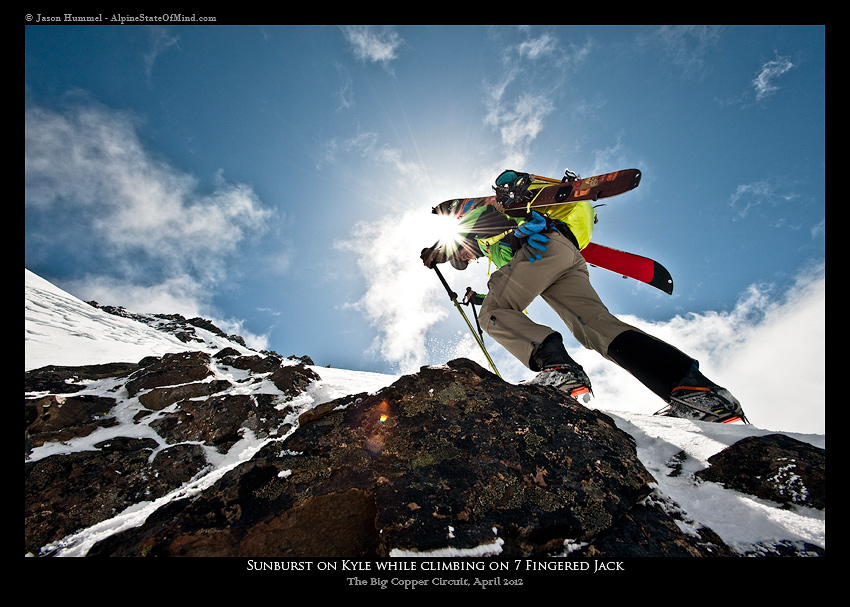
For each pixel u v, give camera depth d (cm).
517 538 122
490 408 171
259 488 140
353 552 129
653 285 270
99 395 398
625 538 124
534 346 211
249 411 370
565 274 233
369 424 165
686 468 160
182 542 125
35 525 227
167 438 334
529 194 244
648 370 187
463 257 294
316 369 654
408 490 134
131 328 1309
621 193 228
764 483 141
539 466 144
